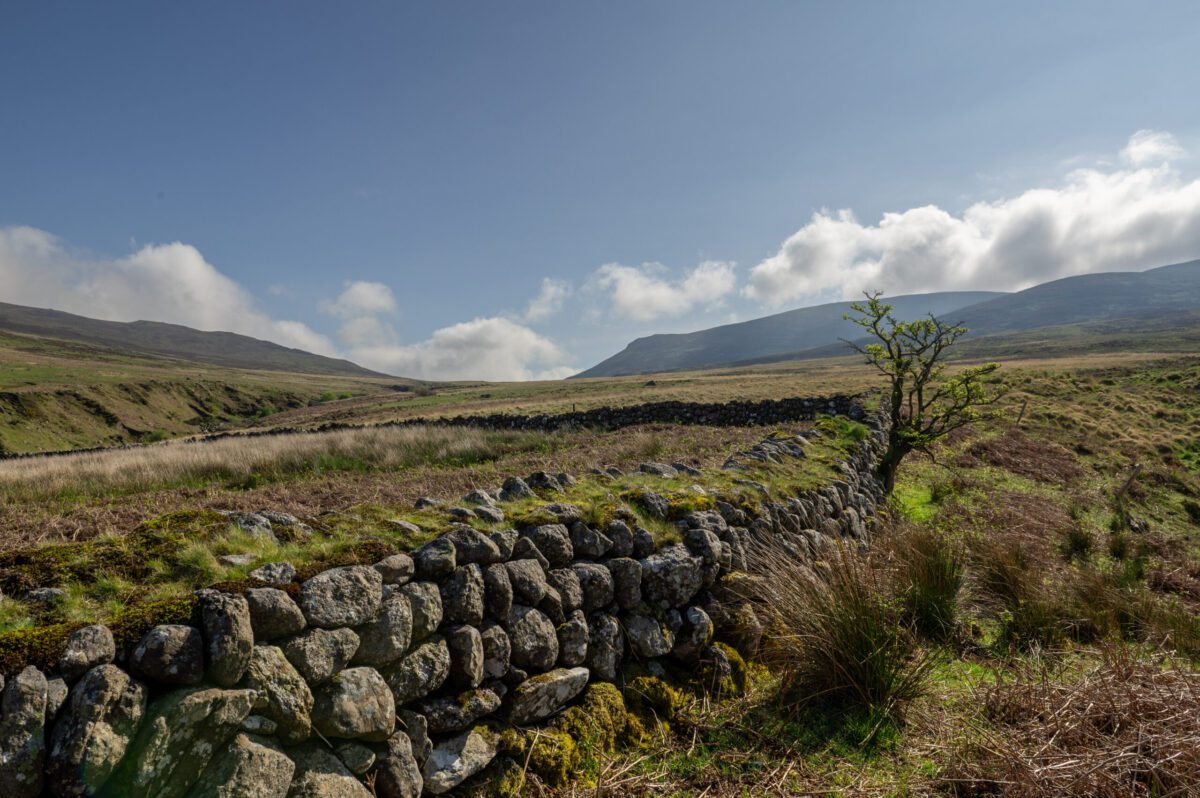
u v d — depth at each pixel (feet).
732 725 13.29
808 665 14.66
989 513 37.81
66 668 6.79
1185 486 49.52
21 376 292.61
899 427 43.83
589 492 17.35
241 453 51.31
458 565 11.25
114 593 9.02
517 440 66.18
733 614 16.07
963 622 19.07
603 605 13.70
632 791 11.09
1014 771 11.14
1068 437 66.33
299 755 8.36
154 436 254.88
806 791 11.29
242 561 10.33
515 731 11.07
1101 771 10.86
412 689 9.86
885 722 13.50
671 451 47.67
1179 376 103.30
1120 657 15.05
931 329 42.75
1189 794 10.25
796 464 29.19
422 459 52.95
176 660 7.35
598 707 12.41
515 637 11.55
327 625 8.96
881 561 20.61
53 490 38.19
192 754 7.25
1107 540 33.60
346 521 12.60
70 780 6.40
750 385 136.77
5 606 8.20
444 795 10.03
